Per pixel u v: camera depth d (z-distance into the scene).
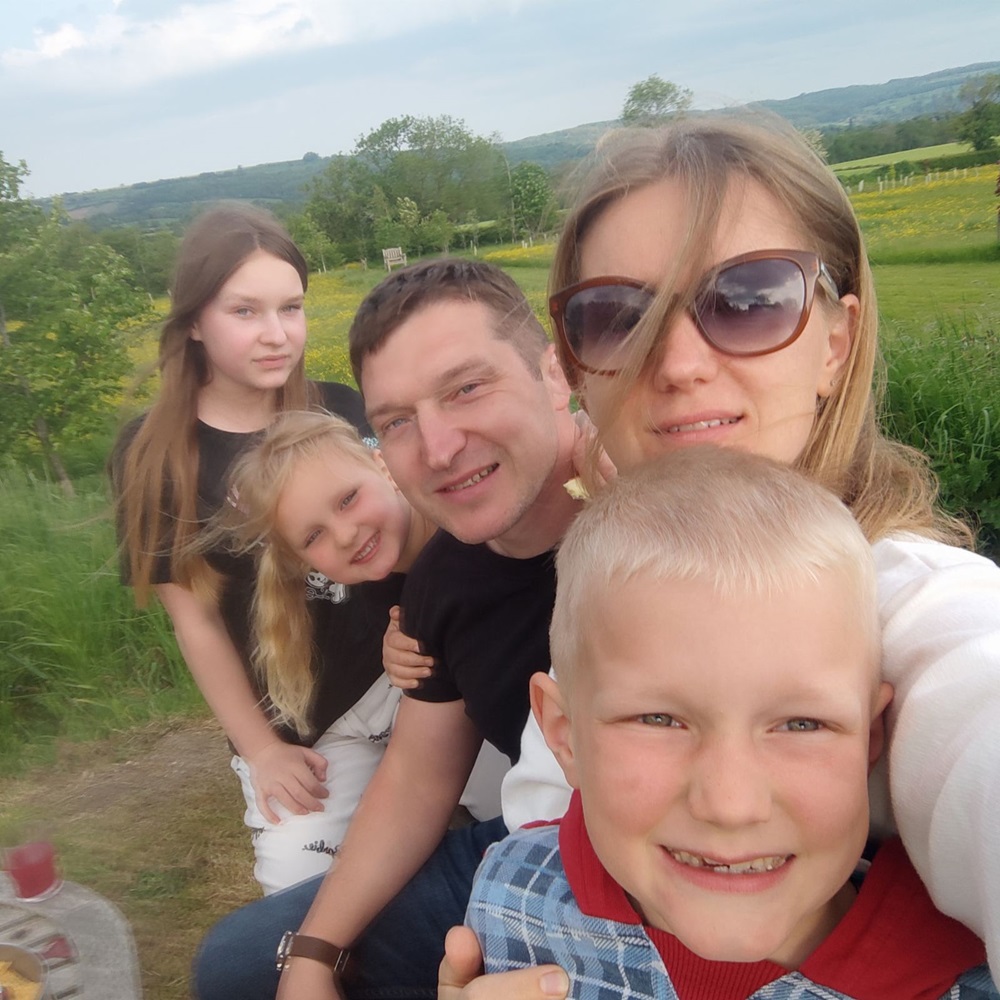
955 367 4.20
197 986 1.77
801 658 0.77
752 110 1.20
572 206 1.20
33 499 5.36
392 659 1.74
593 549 0.89
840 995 0.87
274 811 2.26
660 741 0.82
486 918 1.11
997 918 0.59
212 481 2.51
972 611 0.75
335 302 18.02
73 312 7.27
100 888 2.99
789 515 0.84
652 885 0.86
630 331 1.09
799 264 1.02
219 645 2.50
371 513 2.02
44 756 3.84
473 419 1.52
